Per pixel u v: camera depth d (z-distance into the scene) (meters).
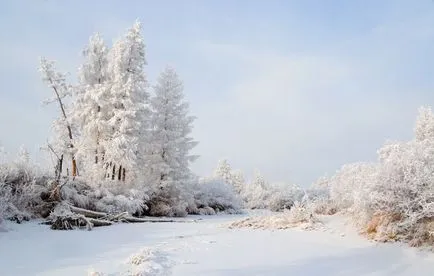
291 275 7.41
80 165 29.25
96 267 8.00
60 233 13.70
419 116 22.14
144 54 30.72
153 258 8.29
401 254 8.90
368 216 10.91
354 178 13.55
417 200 9.78
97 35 30.75
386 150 12.20
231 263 8.23
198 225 17.69
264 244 10.61
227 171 74.12
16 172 18.34
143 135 30.06
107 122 28.52
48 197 19.23
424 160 10.39
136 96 29.22
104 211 21.41
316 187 40.88
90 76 30.62
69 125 27.83
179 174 30.41
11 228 13.91
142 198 24.81
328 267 8.05
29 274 7.46
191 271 7.52
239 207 37.31
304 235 11.85
